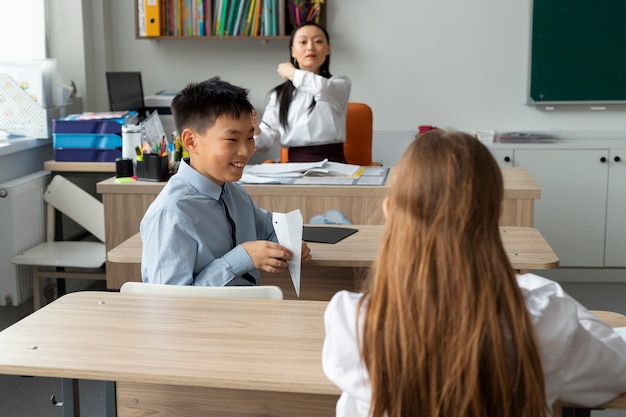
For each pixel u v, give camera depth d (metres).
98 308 1.82
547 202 4.66
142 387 1.73
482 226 1.13
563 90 4.82
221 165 2.25
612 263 4.71
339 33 4.87
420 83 4.89
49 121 4.30
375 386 1.16
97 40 4.88
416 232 1.14
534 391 1.12
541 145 4.61
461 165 1.13
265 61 4.93
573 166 4.62
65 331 1.67
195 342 1.61
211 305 1.84
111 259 2.44
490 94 4.88
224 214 2.34
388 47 4.87
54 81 4.40
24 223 3.91
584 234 4.69
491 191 1.14
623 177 4.62
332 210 3.32
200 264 2.22
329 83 3.96
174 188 2.26
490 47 4.84
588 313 1.39
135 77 4.62
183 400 1.73
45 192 4.04
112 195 3.45
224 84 2.31
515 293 1.13
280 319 1.74
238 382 1.43
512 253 2.40
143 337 1.64
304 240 2.59
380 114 4.93
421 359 1.12
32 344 1.60
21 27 4.61
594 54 4.78
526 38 4.82
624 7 4.73
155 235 2.19
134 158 3.74
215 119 2.22
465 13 4.81
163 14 4.75
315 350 1.57
